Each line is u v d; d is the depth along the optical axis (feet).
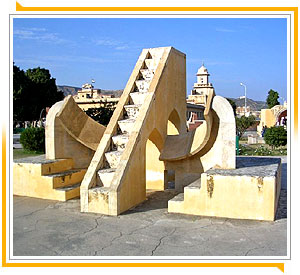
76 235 20.15
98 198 24.44
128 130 28.78
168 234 20.17
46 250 17.98
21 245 18.66
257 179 22.53
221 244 18.58
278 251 17.57
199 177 30.12
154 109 29.07
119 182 24.31
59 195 28.27
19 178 30.25
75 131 31.60
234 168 25.91
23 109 120.06
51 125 31.63
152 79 30.17
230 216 23.17
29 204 27.07
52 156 31.73
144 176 28.22
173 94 33.30
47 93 127.54
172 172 38.45
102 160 27.02
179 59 34.83
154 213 24.41
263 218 22.52
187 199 24.17
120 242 19.02
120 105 30.14
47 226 21.77
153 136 31.32
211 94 26.81
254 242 18.80
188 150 29.53
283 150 73.87
